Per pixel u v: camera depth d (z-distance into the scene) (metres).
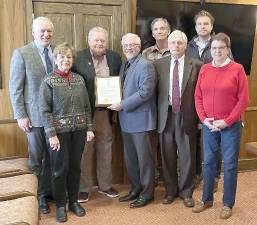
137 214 2.94
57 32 3.20
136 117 2.92
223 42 2.60
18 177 2.41
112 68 3.10
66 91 2.64
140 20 3.40
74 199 2.94
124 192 3.43
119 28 3.37
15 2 3.04
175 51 2.85
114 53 3.15
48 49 2.79
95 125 3.14
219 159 3.12
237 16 3.71
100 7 3.28
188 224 2.76
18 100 2.72
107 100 2.98
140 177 3.09
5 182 2.32
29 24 3.10
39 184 2.98
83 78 2.91
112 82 3.00
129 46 2.89
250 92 4.05
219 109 2.68
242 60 3.87
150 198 3.12
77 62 2.98
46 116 2.60
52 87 2.60
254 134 4.16
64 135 2.67
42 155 2.91
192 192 3.12
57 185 2.77
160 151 3.18
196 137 3.06
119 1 3.32
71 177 2.86
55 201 2.85
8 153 3.26
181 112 2.91
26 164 2.71
